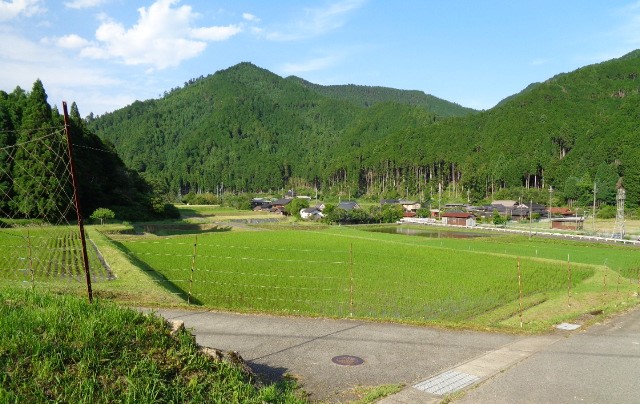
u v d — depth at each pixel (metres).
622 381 8.20
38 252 27.67
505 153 132.75
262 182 193.62
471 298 22.12
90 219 59.62
